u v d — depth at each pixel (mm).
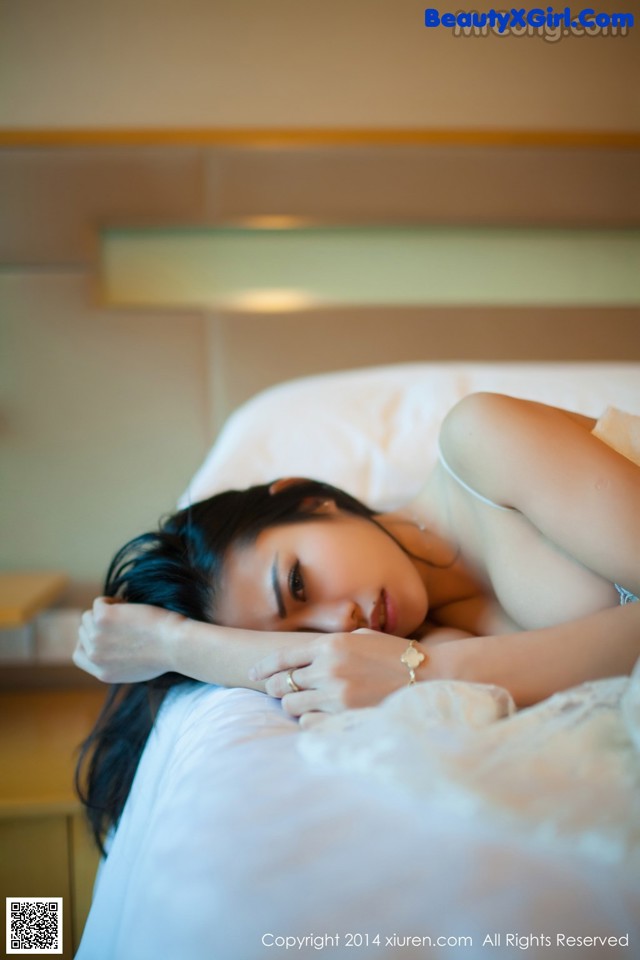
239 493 1102
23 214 1967
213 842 574
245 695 925
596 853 507
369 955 467
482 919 475
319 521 1045
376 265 2061
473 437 968
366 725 676
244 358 2027
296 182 2012
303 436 1610
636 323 2090
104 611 1059
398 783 570
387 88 2057
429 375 1716
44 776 1439
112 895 855
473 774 563
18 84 1991
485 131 2045
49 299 1989
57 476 2014
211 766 712
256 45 2029
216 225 2004
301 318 2035
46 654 1980
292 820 577
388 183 2025
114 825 1154
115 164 1975
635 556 822
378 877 509
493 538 995
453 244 2072
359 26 2045
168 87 2020
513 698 816
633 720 598
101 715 1198
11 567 2016
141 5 2006
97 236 1987
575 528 861
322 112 2049
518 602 968
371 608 997
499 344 2068
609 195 2064
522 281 2088
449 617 1150
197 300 2033
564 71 2076
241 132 1994
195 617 1053
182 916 525
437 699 700
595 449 896
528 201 2053
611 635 832
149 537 1114
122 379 2014
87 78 2002
